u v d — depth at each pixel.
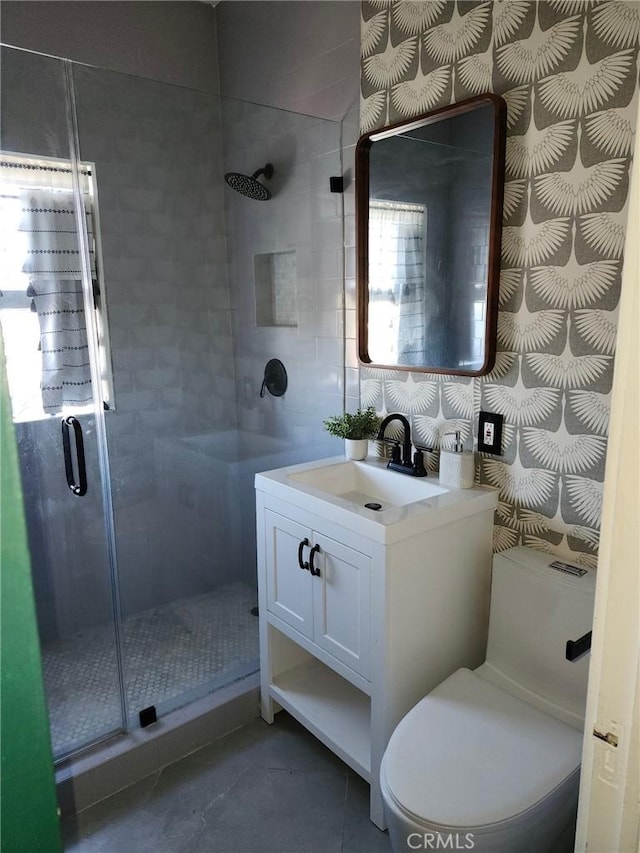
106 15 2.37
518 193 1.63
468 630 1.81
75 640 2.44
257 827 1.69
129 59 2.45
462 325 1.81
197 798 1.79
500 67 1.63
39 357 2.24
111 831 1.68
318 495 1.77
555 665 1.56
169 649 2.41
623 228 1.43
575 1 1.45
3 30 2.15
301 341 2.47
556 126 1.52
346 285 2.24
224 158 2.63
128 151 2.39
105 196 2.37
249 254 2.64
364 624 1.64
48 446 2.29
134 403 2.59
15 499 0.39
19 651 0.41
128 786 1.84
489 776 1.28
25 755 0.42
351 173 2.14
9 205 2.13
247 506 2.88
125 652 2.38
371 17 1.98
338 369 2.33
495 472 1.80
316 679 2.09
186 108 2.51
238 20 2.54
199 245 2.66
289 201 2.40
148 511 2.68
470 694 1.54
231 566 2.94
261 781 1.85
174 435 2.71
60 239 2.25
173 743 1.93
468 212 1.75
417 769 1.31
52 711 2.02
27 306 2.20
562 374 1.59
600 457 1.54
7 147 2.10
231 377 2.86
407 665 1.66
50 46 2.26
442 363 1.90
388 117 1.98
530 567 1.61
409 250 1.95
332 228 2.25
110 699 2.09
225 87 2.69
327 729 1.85
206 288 2.72
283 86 2.38
